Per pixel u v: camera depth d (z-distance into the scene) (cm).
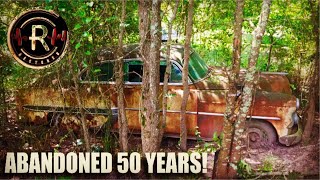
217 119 491
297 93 580
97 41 447
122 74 450
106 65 497
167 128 507
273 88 513
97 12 432
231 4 679
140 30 415
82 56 443
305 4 586
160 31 410
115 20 440
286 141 484
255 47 378
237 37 381
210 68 545
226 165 402
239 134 397
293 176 416
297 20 605
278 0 632
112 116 500
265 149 484
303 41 600
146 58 420
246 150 472
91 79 484
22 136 486
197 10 698
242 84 436
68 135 512
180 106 499
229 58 680
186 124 502
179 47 538
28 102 527
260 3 663
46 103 520
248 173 413
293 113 488
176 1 452
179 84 499
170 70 479
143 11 411
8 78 518
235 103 400
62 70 473
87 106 498
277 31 647
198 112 498
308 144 481
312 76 516
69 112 504
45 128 520
